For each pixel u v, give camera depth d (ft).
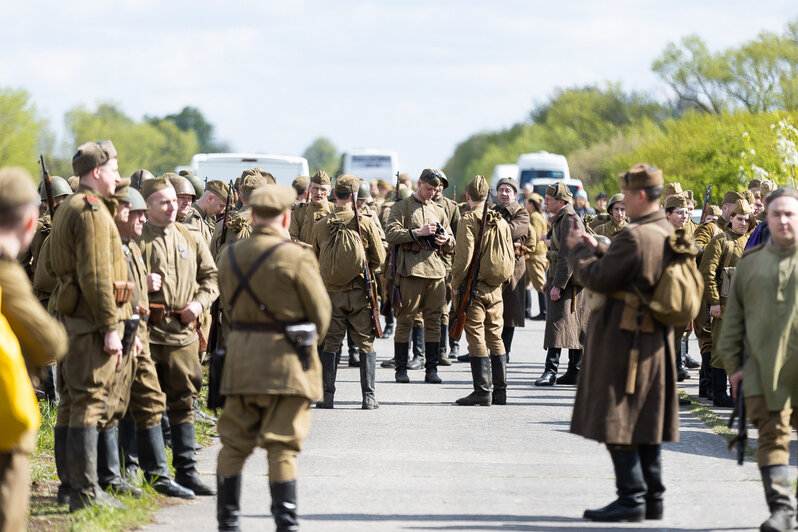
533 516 45.98
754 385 42.14
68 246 44.11
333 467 55.57
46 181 48.08
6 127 320.70
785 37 369.91
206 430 65.57
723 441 63.10
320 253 73.56
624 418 43.24
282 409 39.65
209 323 66.28
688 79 376.27
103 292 43.52
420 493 50.08
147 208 47.32
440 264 84.84
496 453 59.62
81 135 493.36
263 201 40.11
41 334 31.71
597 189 390.63
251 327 39.81
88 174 44.98
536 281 119.55
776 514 41.27
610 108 506.89
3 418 30.12
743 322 43.47
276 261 39.60
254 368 39.32
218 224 72.54
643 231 43.01
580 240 44.98
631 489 44.62
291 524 39.32
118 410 46.83
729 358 43.45
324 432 65.36
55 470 53.31
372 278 74.02
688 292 42.91
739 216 74.13
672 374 44.14
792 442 61.87
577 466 56.49
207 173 154.20
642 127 453.58
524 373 94.79
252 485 51.83
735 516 45.83
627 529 43.73
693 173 247.70
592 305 44.32
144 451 48.93
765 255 42.50
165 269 49.32
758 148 212.84
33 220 32.27
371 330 74.18
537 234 124.16
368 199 85.30
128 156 510.99
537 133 571.28
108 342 44.06
